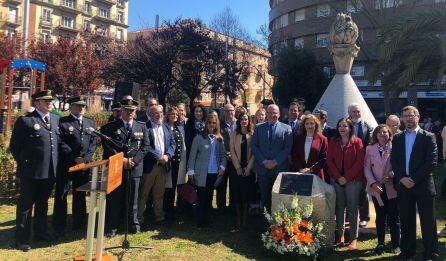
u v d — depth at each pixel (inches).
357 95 288.5
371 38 1240.8
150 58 937.5
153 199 249.3
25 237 199.5
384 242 211.0
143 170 239.9
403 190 195.6
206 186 246.7
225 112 273.7
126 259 187.9
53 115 217.0
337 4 1280.8
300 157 235.1
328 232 210.1
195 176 248.2
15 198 289.9
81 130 228.7
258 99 2084.2
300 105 297.9
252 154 245.4
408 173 196.2
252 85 2032.5
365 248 215.0
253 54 1574.8
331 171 219.6
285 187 211.8
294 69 1219.2
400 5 904.9
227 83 1074.7
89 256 158.6
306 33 1488.7
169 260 188.9
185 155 269.4
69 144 224.7
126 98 229.0
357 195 215.9
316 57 1321.4
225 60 1063.0
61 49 1107.9
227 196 327.6
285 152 232.1
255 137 240.1
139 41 985.5
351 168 215.0
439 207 305.3
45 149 205.5
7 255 186.9
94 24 2340.1
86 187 160.9
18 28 1904.5
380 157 212.8
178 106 276.1
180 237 225.8
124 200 227.8
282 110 639.1
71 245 205.9
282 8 1621.6
